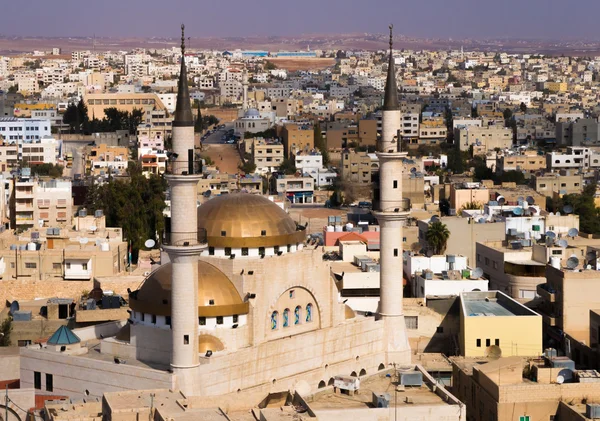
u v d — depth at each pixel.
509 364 122.25
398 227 149.38
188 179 121.94
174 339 123.44
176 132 123.56
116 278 185.25
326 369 140.75
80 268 199.62
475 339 150.50
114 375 125.56
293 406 113.19
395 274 149.12
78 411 108.25
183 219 122.75
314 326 141.00
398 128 149.62
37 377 131.00
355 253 193.88
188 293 122.94
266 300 134.00
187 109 123.88
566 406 115.69
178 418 98.88
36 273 199.88
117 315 157.12
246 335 131.62
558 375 122.00
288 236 137.50
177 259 122.31
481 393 122.44
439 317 160.75
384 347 148.88
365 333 146.12
